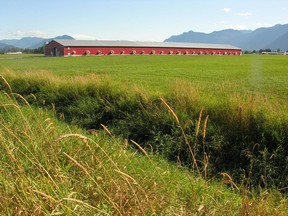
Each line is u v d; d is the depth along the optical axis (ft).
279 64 182.29
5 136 18.95
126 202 12.10
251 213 12.46
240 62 206.18
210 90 52.60
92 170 15.14
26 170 14.99
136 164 19.94
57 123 31.78
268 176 25.80
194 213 12.59
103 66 164.96
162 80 86.22
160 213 12.01
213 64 181.57
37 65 177.99
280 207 15.39
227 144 29.63
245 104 33.09
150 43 424.05
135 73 115.85
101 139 21.45
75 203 11.67
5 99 44.39
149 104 38.47
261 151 27.30
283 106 34.24
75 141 19.20
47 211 10.64
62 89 50.08
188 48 425.28
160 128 34.40
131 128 36.50
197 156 29.63
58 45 352.69
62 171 15.07
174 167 25.76
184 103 36.24
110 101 43.11
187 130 32.32
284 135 28.02
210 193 17.06
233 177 26.96
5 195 12.17
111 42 399.44
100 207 12.37
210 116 33.68
